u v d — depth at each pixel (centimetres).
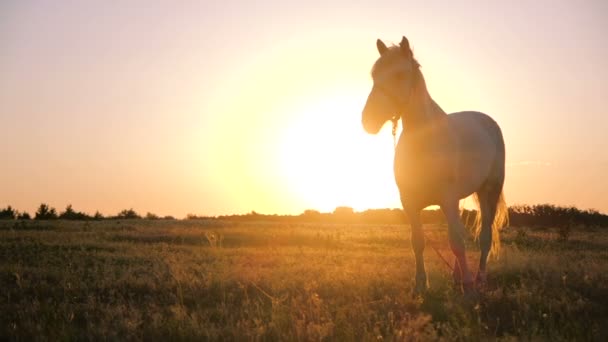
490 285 940
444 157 811
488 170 943
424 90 820
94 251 1372
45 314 710
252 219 3900
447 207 812
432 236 1897
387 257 1344
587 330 629
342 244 1739
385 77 799
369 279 923
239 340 584
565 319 684
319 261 1238
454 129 866
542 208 3055
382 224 3281
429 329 594
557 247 1656
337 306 728
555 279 913
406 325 643
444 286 879
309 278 944
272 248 1551
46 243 1535
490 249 973
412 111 816
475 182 891
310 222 3603
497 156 993
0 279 955
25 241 1582
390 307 745
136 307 745
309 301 731
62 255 1304
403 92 802
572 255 1370
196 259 1264
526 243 1794
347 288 866
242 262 1219
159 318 661
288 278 942
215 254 1367
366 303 745
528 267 1043
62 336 600
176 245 1608
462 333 595
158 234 1966
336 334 611
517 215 3033
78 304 761
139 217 3884
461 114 973
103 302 791
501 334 648
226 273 984
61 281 915
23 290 851
